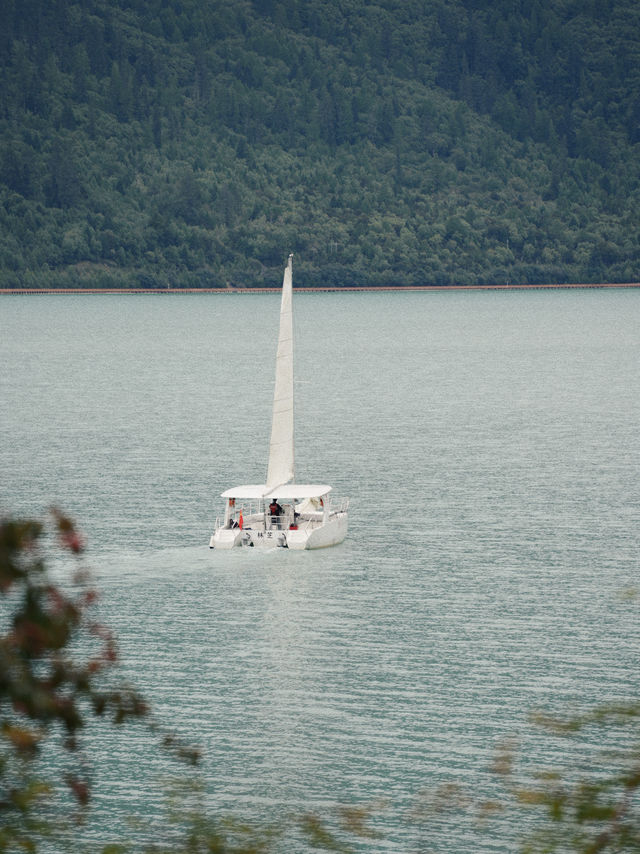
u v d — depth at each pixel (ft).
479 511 451.53
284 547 392.06
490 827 213.05
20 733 63.36
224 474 535.60
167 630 310.86
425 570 366.22
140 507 459.32
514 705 261.24
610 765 226.99
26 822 82.43
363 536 412.98
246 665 286.46
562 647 295.69
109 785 225.76
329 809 218.59
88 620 71.61
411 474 534.37
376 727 252.21
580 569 365.61
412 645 298.76
